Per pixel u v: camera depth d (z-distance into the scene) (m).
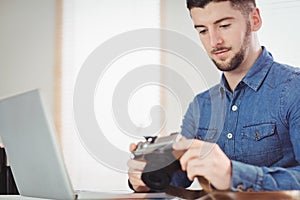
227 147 1.87
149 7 2.89
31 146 0.97
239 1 1.93
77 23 2.98
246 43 1.91
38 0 3.03
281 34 2.60
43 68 3.00
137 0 2.91
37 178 1.00
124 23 2.93
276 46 2.60
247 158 1.82
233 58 1.90
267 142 1.77
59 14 3.01
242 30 1.92
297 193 0.87
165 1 2.85
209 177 0.92
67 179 0.93
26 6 3.04
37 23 3.02
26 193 1.08
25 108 0.95
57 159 0.92
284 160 1.74
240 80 1.87
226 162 0.96
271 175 1.04
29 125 0.95
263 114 1.79
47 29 3.01
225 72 1.91
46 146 0.93
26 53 3.02
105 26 2.96
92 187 2.84
